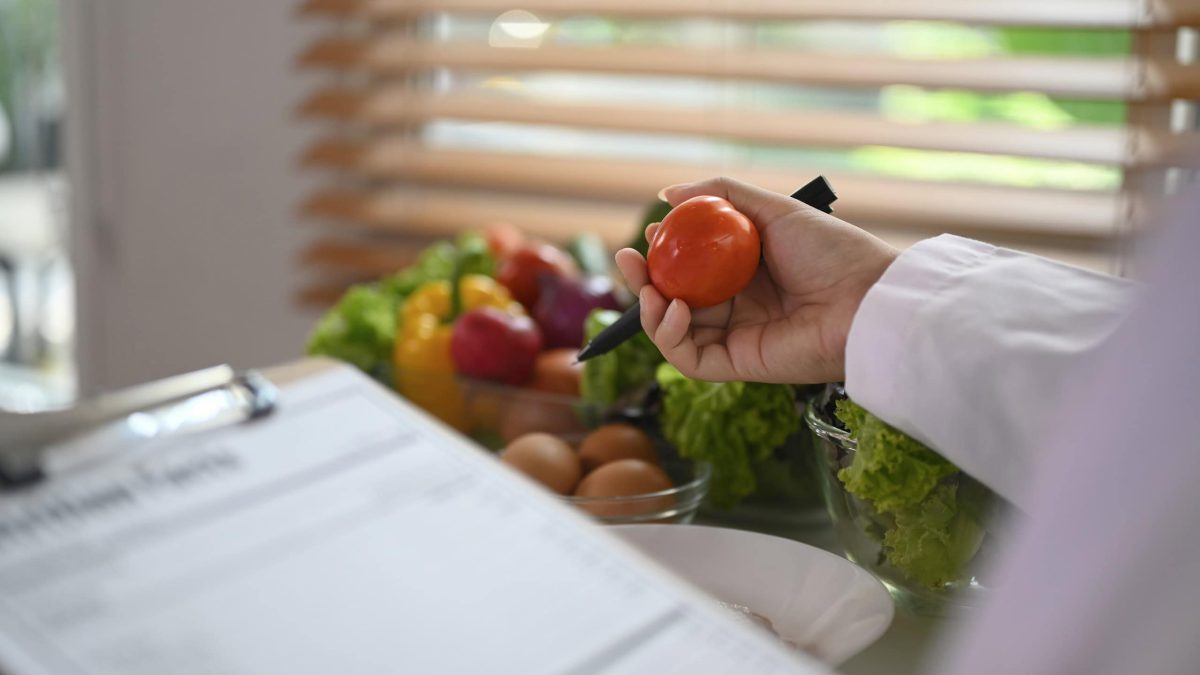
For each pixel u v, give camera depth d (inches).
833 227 26.1
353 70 64.1
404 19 61.8
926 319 22.7
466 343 37.3
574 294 39.8
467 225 61.2
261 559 15.9
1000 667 14.6
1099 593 13.6
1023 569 14.6
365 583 15.9
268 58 65.9
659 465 32.6
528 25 62.1
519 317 38.5
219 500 16.8
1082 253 50.8
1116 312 21.3
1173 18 45.7
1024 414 21.1
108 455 17.1
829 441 26.7
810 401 28.4
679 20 54.7
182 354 73.6
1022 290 22.4
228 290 71.0
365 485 17.8
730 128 54.9
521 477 18.6
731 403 30.7
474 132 65.4
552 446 32.0
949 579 25.4
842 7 51.7
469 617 15.7
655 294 26.0
